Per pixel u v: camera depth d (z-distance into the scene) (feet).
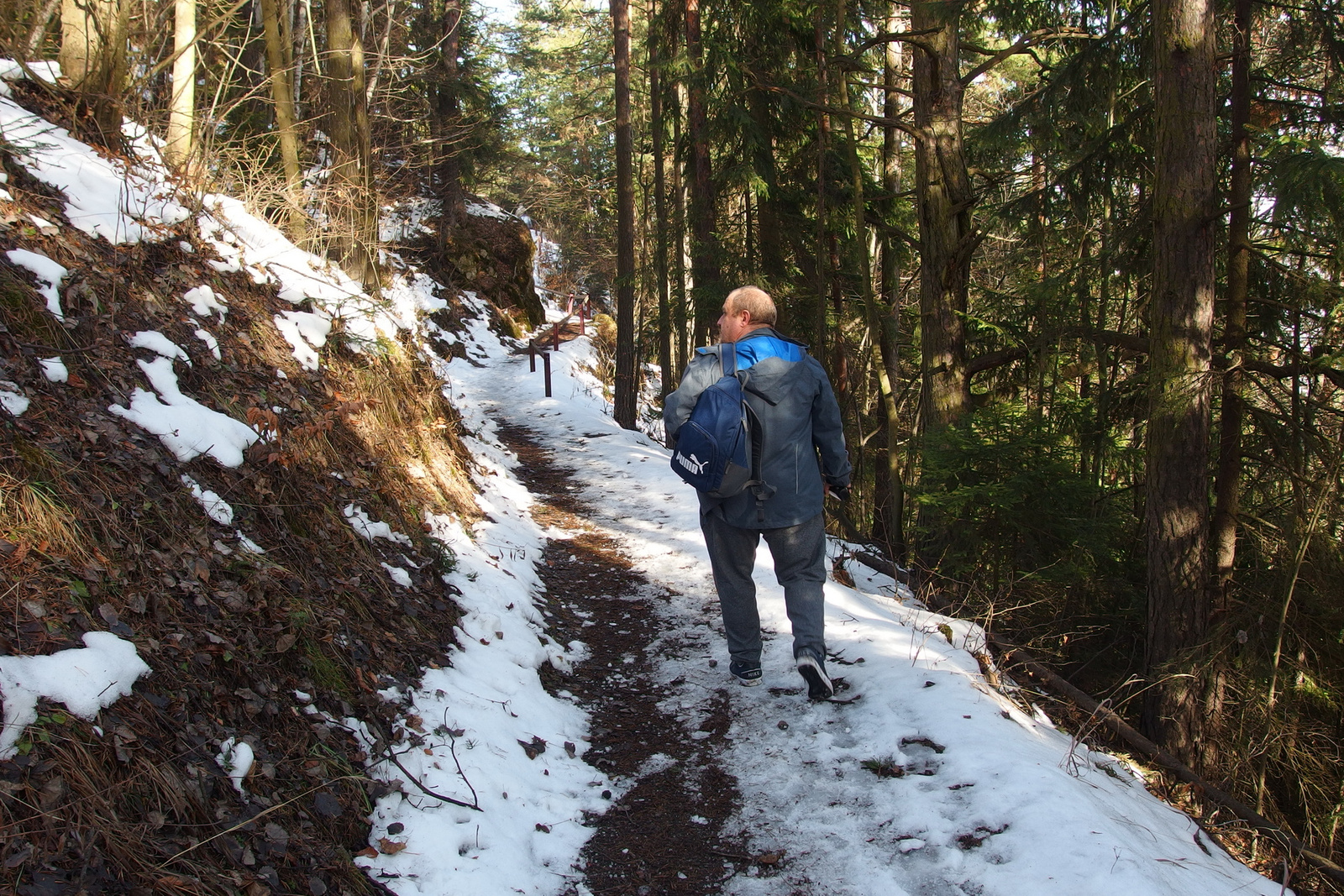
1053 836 8.17
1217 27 20.67
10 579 7.06
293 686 8.77
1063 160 28.53
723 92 41.78
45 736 6.10
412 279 69.31
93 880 5.60
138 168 15.99
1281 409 21.03
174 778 6.68
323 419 14.01
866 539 26.13
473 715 10.39
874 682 12.30
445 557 14.65
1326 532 20.16
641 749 11.25
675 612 16.26
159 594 8.23
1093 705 13.87
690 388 11.27
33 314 10.18
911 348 43.78
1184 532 18.66
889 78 41.19
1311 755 19.21
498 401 49.75
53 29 19.40
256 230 19.36
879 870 8.32
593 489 27.30
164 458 10.07
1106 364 25.62
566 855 8.73
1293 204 16.02
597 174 89.10
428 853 7.79
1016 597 20.01
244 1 20.84
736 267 43.50
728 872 8.55
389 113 46.75
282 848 6.89
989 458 19.21
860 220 26.86
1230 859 10.39
